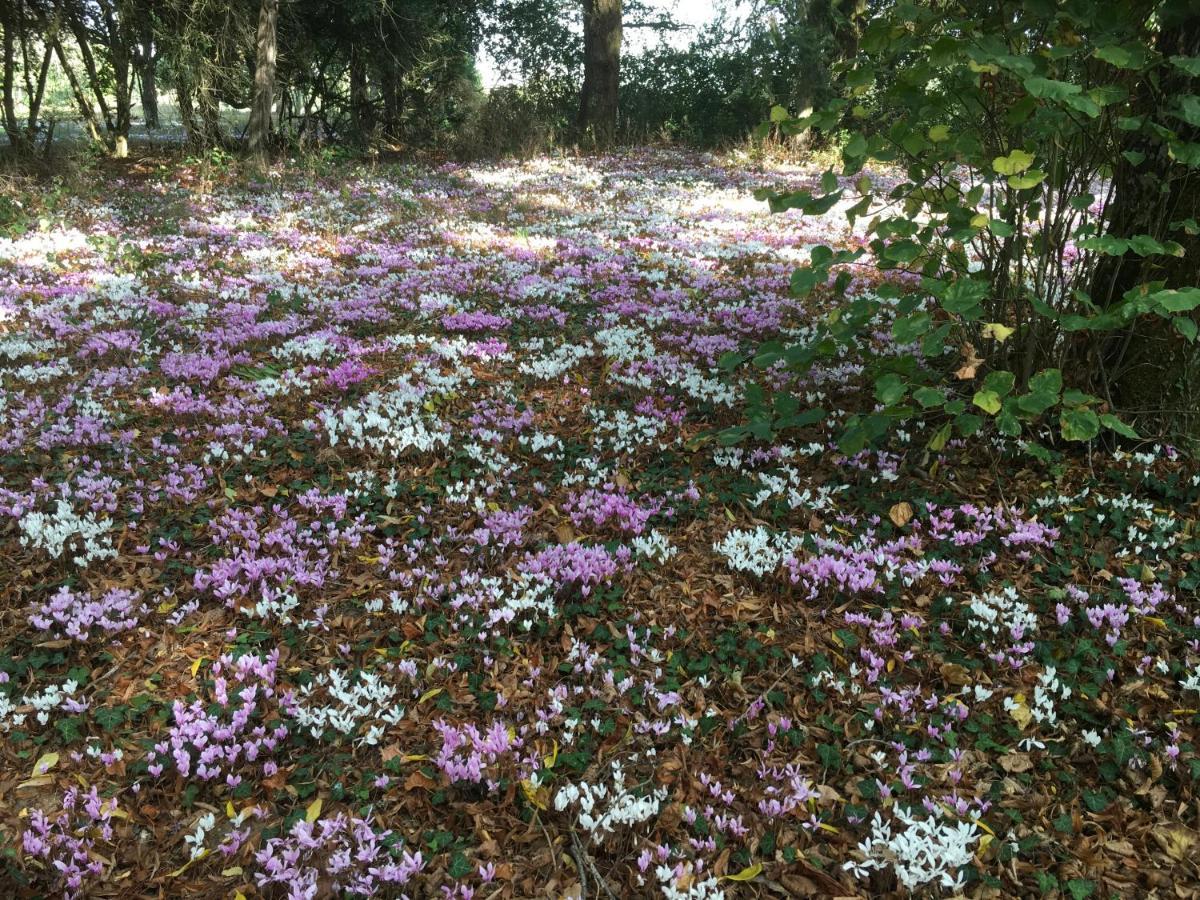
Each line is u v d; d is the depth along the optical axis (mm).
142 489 5055
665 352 7480
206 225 13039
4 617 3910
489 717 3408
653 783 3086
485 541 4551
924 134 4801
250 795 3035
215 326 8023
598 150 26969
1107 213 5008
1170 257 4746
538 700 3498
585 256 11477
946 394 5625
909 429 5641
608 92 27875
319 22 23719
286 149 22734
